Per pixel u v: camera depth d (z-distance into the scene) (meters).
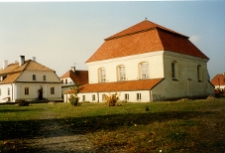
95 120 13.43
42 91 53.88
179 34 40.50
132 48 36.50
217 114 13.89
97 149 7.04
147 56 33.56
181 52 35.19
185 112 15.42
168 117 13.26
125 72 36.53
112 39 42.25
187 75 36.59
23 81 50.91
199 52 41.34
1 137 9.14
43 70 54.41
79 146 7.50
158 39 34.03
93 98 37.53
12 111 22.53
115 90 33.62
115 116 14.90
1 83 53.88
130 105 23.97
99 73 40.75
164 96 31.19
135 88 31.12
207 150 6.52
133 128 10.19
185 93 35.78
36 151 7.03
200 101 26.06
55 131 10.34
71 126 11.64
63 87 69.06
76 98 28.28
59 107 27.06
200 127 9.79
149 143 7.41
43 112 20.59
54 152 6.89
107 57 39.09
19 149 7.28
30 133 9.95
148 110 17.72
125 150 6.82
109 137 8.59
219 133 8.58
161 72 32.00
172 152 6.40
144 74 34.56
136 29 39.66
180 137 8.06
